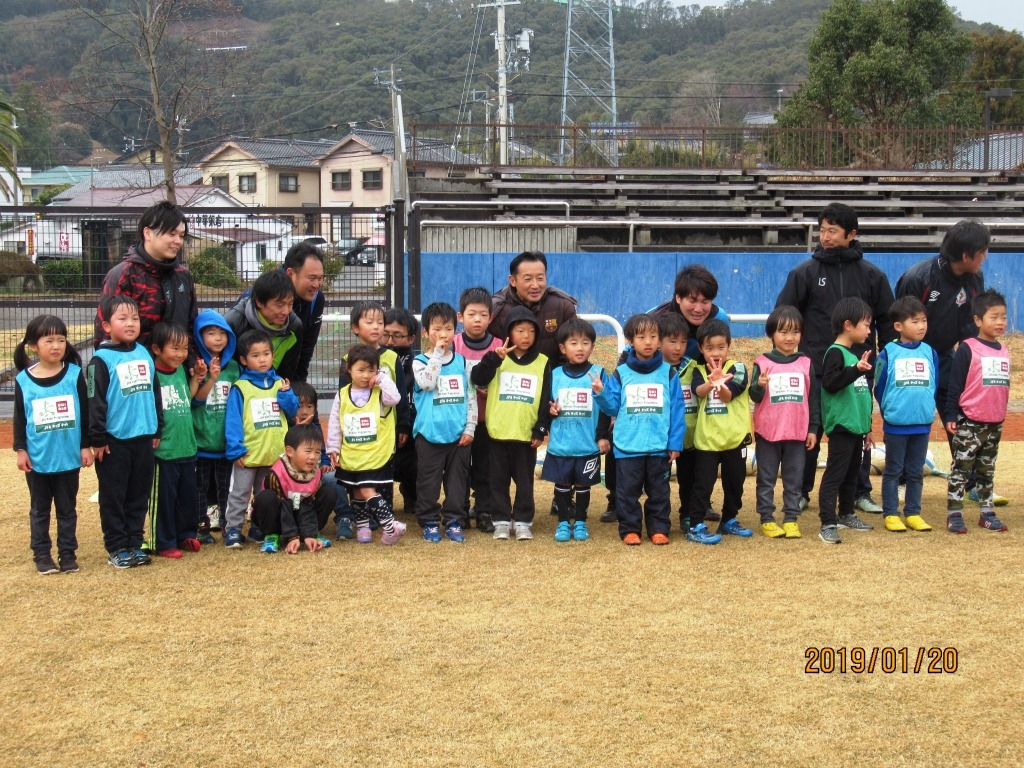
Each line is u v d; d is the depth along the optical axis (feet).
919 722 11.98
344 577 17.44
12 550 19.31
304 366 21.90
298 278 20.57
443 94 165.48
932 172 77.15
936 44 94.73
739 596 16.28
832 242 21.24
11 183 161.17
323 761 11.10
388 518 19.77
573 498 20.61
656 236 66.95
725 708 12.30
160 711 12.28
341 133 159.33
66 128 173.17
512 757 11.16
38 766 11.05
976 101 102.12
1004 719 12.05
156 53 87.71
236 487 19.57
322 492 19.76
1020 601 15.97
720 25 207.92
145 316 18.60
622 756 11.18
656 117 165.99
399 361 21.01
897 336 21.26
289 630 14.82
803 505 22.94
